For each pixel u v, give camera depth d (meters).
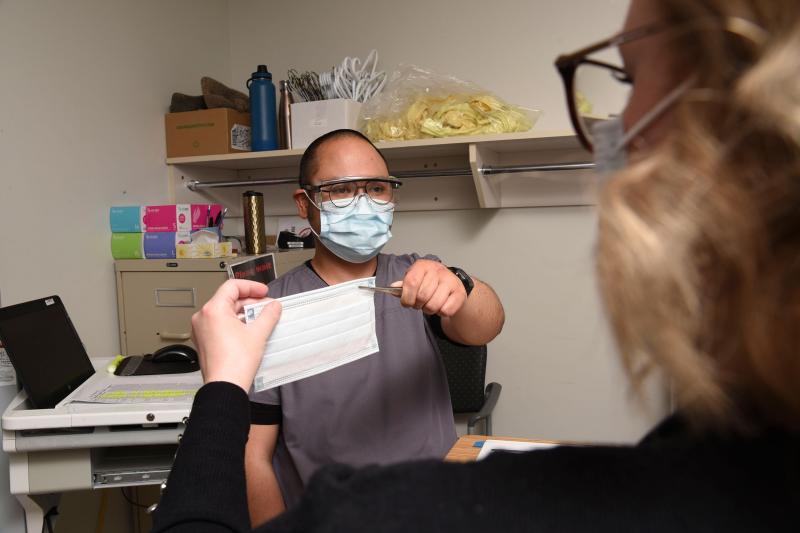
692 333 0.28
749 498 0.28
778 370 0.26
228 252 1.91
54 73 1.75
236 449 0.51
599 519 0.29
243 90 2.59
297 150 2.07
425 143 1.92
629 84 0.40
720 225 0.26
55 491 1.31
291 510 0.37
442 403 1.33
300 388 1.24
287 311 0.90
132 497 2.07
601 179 0.33
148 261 1.92
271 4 2.51
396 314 1.33
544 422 2.23
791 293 0.26
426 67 2.29
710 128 0.28
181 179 2.30
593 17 2.06
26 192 1.66
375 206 1.32
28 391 1.33
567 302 2.17
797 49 0.25
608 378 2.15
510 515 0.30
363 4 2.36
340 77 2.17
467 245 2.27
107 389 1.40
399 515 0.31
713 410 0.29
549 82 2.13
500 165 2.18
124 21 2.03
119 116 2.01
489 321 1.26
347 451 1.23
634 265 0.27
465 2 2.22
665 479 0.30
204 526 0.45
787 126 0.25
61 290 1.78
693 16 0.29
